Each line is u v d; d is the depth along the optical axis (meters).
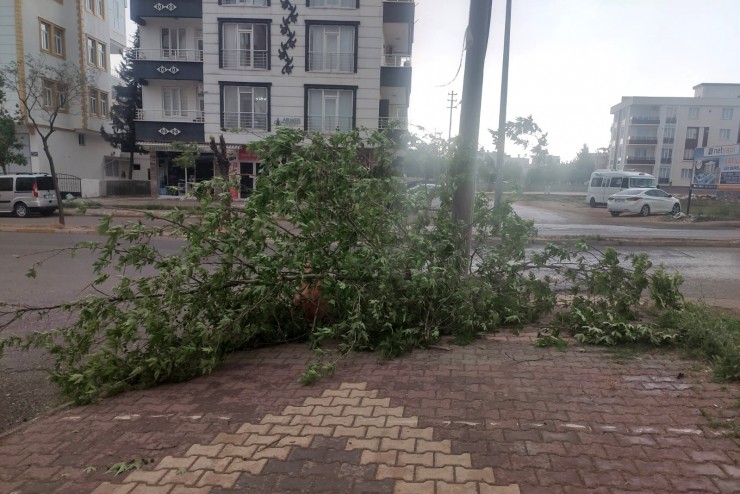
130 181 37.31
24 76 26.55
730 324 5.68
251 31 28.05
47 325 6.70
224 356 4.99
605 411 3.77
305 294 5.56
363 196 5.46
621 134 75.00
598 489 2.83
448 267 5.57
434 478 2.96
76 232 16.77
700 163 28.83
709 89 76.19
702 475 2.94
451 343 5.43
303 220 5.12
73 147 33.50
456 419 3.68
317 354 4.88
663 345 5.23
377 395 4.13
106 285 9.01
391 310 5.27
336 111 28.38
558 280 6.90
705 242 14.97
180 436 3.53
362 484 2.91
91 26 33.91
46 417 3.98
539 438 3.39
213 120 28.78
